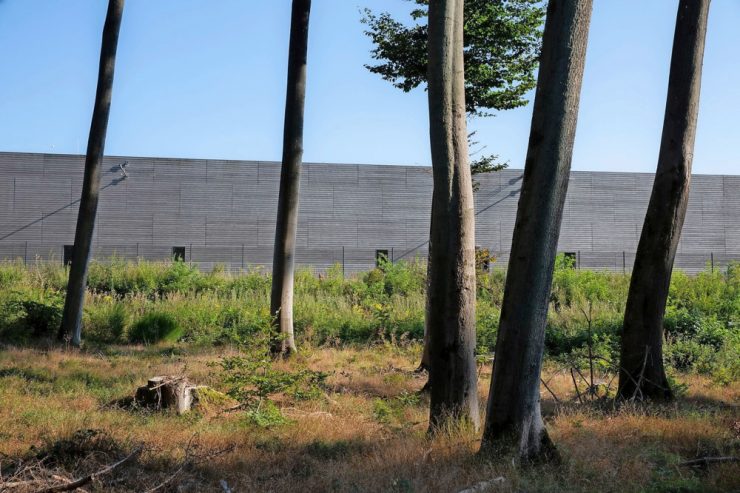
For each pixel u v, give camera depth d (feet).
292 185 59.41
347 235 145.18
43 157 136.67
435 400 32.86
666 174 42.83
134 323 71.61
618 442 30.58
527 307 27.32
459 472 25.43
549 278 27.48
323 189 144.77
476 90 63.77
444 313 32.94
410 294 101.09
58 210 136.87
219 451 28.35
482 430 32.58
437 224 33.40
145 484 24.48
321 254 143.95
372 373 53.01
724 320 76.07
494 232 144.77
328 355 61.87
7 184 135.64
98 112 67.97
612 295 97.91
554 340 66.28
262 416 34.94
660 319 43.11
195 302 84.69
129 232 138.72
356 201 146.00
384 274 116.88
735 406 40.65
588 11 27.22
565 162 27.20
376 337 71.51
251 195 143.02
